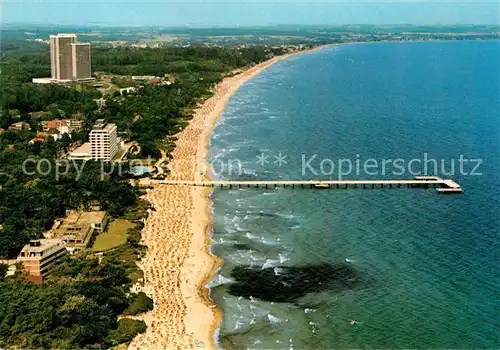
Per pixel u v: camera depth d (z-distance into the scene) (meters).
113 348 185.62
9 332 185.25
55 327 189.25
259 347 192.00
